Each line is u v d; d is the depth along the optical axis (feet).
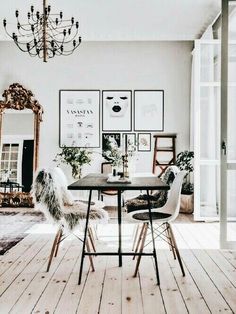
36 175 9.96
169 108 21.66
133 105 21.66
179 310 7.71
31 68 21.72
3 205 21.36
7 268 10.43
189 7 16.49
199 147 17.65
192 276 9.84
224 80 12.44
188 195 19.69
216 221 17.60
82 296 8.43
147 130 21.68
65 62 21.67
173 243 10.37
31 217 18.30
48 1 15.69
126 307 7.85
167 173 12.78
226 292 8.71
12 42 21.67
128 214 10.68
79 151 20.98
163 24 18.83
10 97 21.54
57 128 21.81
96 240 13.67
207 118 17.98
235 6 12.58
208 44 17.95
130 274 9.98
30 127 21.56
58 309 7.73
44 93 21.74
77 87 21.72
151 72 21.63
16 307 7.83
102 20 18.29
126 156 11.75
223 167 12.50
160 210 10.91
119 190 10.25
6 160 21.49
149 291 8.76
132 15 17.57
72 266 10.64
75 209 10.53
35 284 9.19
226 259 11.40
